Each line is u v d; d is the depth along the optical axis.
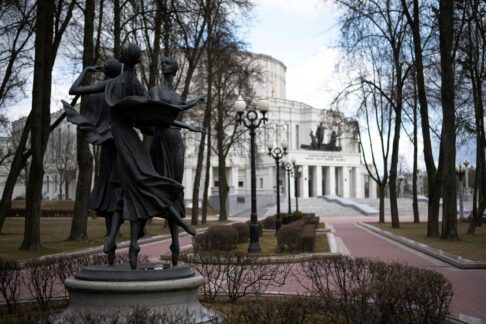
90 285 6.57
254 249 18.25
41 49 18.62
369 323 6.29
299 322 6.37
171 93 7.91
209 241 18.31
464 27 26.81
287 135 97.06
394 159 35.19
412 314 6.53
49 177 83.06
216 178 89.06
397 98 32.84
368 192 106.19
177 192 7.39
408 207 70.88
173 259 7.65
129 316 5.52
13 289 9.34
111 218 7.84
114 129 7.21
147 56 29.61
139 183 7.11
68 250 18.56
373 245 22.20
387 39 29.52
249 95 38.91
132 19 22.38
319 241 23.38
